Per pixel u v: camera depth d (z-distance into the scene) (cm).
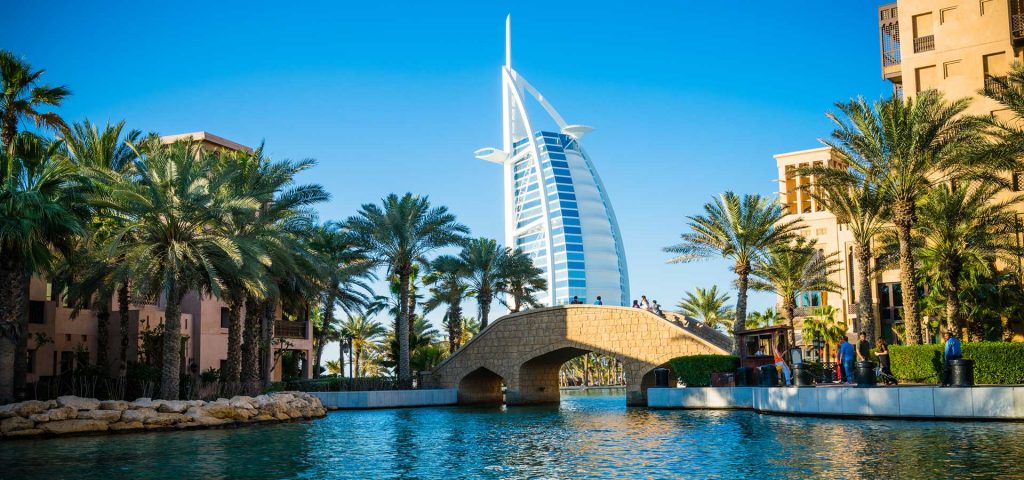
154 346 4428
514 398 5497
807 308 6788
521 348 5531
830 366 4038
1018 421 2316
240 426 3297
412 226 5419
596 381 14400
